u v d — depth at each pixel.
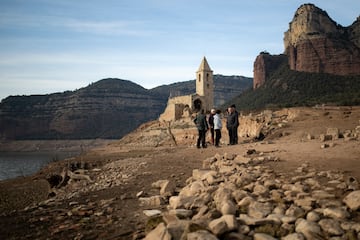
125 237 6.36
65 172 21.38
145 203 8.92
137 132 81.00
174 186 10.00
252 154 15.23
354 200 6.31
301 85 119.75
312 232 5.26
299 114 41.62
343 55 121.69
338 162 11.14
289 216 6.00
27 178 34.16
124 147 66.12
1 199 23.86
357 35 131.38
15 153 182.00
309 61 126.69
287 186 8.04
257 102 124.19
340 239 5.11
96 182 16.05
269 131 34.09
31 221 8.00
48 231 7.13
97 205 9.22
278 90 125.69
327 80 117.75
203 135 22.91
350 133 19.62
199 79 81.50
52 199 12.34
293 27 141.00
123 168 19.05
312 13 135.88
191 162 17.00
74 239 6.47
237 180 9.21
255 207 6.56
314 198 6.86
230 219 5.69
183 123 68.06
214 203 7.30
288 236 5.20
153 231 5.61
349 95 86.75
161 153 27.19
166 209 8.11
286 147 17.16
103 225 7.20
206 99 80.88
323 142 18.16
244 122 46.78
